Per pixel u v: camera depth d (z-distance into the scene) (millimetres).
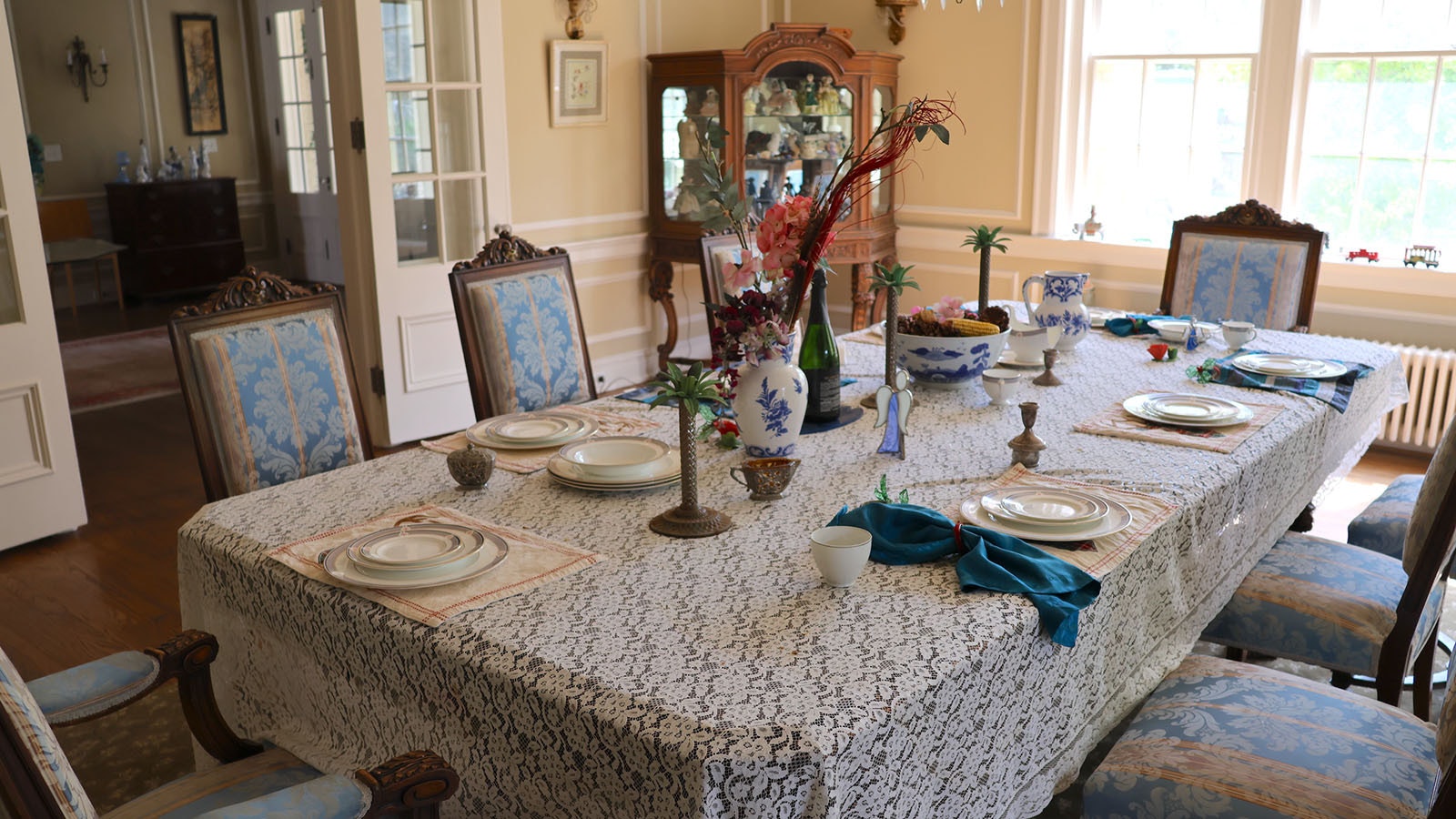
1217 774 1587
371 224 4520
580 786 1336
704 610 1519
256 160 9125
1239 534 2158
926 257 5840
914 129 2107
